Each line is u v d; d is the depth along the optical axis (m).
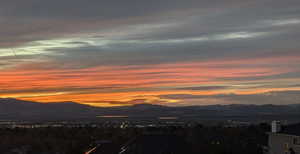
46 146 72.44
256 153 61.06
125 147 48.22
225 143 66.12
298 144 53.50
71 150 66.00
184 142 51.06
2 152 66.25
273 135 59.28
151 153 45.41
